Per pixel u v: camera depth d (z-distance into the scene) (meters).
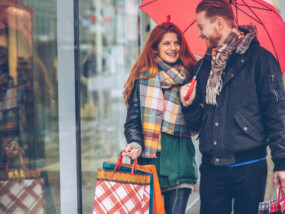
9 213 4.13
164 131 3.43
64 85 4.27
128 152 3.28
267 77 2.92
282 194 2.87
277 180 2.91
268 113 2.93
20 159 4.16
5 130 4.13
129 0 5.84
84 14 4.91
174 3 3.65
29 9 4.20
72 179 4.29
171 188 3.46
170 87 3.47
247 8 3.29
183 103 3.23
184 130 3.46
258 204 3.00
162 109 3.44
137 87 3.51
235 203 3.12
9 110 4.15
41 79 4.23
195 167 3.53
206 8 3.09
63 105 4.27
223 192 3.09
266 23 3.29
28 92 4.20
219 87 3.03
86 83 4.78
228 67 3.03
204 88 3.16
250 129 2.95
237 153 2.98
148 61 3.54
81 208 4.31
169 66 3.48
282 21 3.21
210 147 3.06
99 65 5.23
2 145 4.13
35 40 4.21
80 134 4.32
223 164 3.01
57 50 4.25
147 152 3.40
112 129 5.43
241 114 2.96
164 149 3.44
